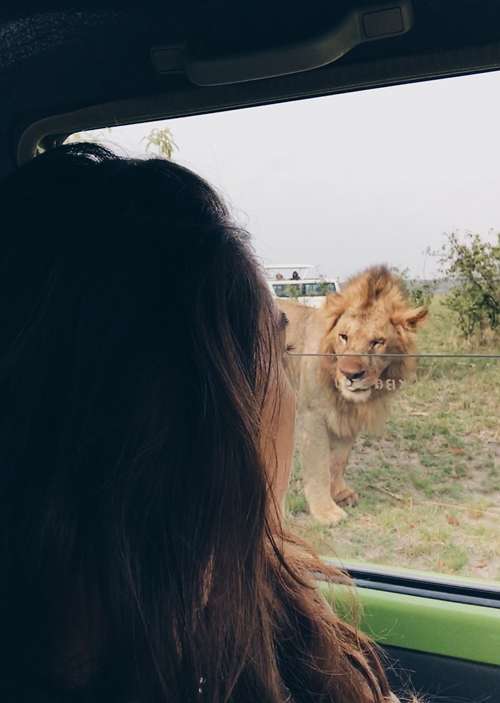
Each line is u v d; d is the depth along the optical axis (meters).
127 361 0.57
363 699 0.89
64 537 0.57
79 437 0.56
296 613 0.88
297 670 0.85
